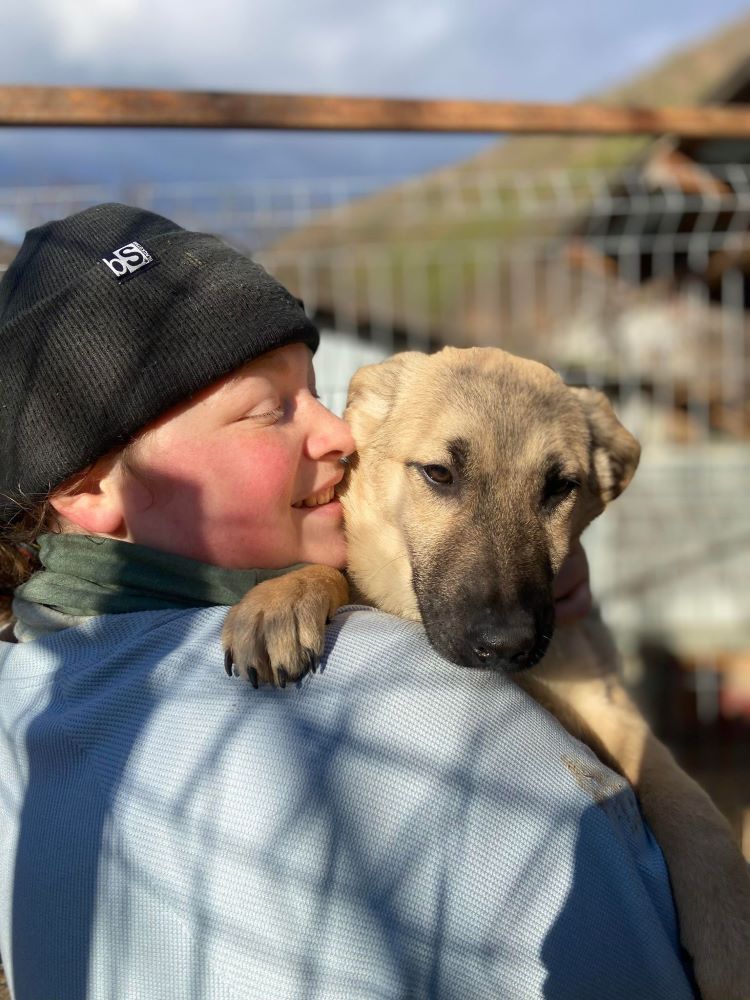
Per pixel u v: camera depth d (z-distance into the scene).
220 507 0.53
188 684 0.44
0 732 0.48
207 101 0.90
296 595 0.49
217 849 0.39
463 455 0.70
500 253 2.06
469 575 0.65
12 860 0.45
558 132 0.99
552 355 2.07
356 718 0.41
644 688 1.84
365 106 0.93
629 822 0.46
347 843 0.39
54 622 0.51
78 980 0.41
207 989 0.39
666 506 1.86
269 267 1.36
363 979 0.37
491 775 0.42
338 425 0.59
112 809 0.42
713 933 0.49
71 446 0.50
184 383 0.50
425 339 1.90
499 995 0.39
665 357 2.01
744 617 1.85
